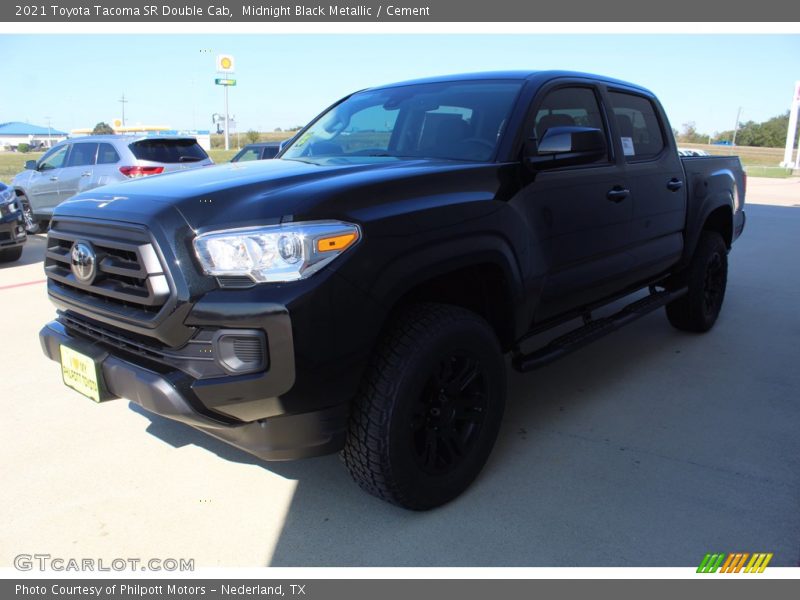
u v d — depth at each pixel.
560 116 3.34
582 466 2.97
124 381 2.34
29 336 4.96
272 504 2.67
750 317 5.55
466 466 2.67
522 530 2.49
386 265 2.25
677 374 4.16
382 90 3.87
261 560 2.33
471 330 2.55
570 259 3.22
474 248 2.56
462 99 3.33
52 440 3.21
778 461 3.02
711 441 3.22
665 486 2.79
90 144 10.18
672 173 4.21
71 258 2.57
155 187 2.54
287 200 2.17
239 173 2.69
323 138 3.68
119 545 2.41
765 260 8.42
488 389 2.71
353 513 2.61
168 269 2.16
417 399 2.39
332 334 2.14
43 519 2.56
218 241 2.13
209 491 2.77
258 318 2.05
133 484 2.82
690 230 4.50
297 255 2.09
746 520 2.55
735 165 5.41
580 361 4.43
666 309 5.00
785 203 17.16
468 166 2.72
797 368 4.27
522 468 2.95
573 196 3.21
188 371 2.21
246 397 2.12
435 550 2.38
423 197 2.46
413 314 2.46
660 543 2.41
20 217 8.03
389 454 2.34
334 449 2.29
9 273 7.57
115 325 2.41
